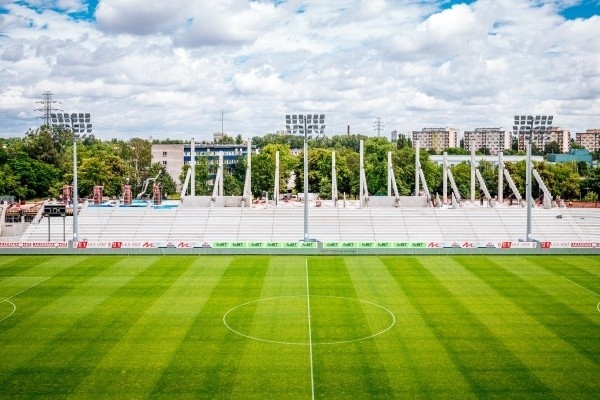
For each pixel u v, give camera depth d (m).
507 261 69.69
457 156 193.00
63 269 65.31
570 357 38.69
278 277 61.53
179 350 39.94
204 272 63.75
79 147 181.25
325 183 140.25
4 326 45.16
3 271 64.38
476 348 40.31
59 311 49.09
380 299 52.78
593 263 68.44
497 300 52.44
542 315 47.94
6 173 138.75
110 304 51.16
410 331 43.91
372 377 35.47
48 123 178.50
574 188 143.12
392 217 91.81
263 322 46.06
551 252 73.81
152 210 92.62
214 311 49.06
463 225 90.12
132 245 73.88
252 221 90.75
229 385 34.34
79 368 36.84
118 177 143.00
